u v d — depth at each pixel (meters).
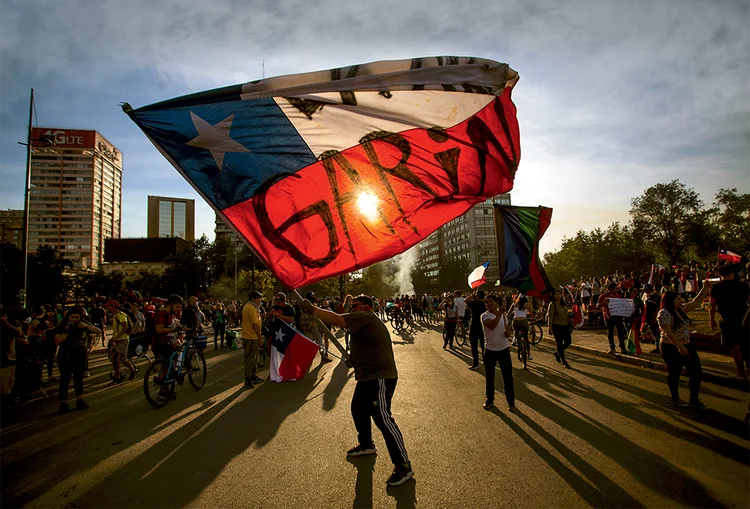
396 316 23.19
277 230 4.46
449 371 9.66
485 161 4.77
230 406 6.90
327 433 5.41
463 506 3.49
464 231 125.38
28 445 5.19
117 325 9.42
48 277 48.41
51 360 10.30
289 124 4.46
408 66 4.42
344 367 10.52
